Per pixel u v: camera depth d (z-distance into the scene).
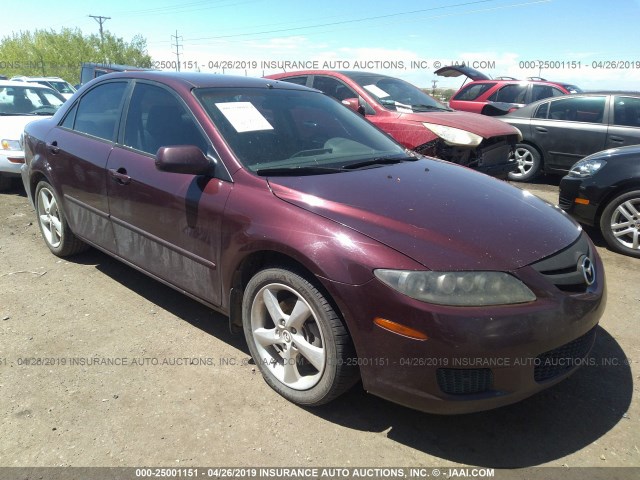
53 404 2.54
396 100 6.50
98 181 3.53
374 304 2.14
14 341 3.10
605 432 2.44
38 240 4.91
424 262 2.13
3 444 2.28
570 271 2.37
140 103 3.43
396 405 2.61
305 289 2.36
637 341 3.25
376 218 2.34
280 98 3.47
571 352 2.36
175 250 3.03
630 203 4.71
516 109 8.15
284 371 2.59
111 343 3.10
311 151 3.10
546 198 7.09
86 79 14.36
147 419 2.45
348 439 2.36
